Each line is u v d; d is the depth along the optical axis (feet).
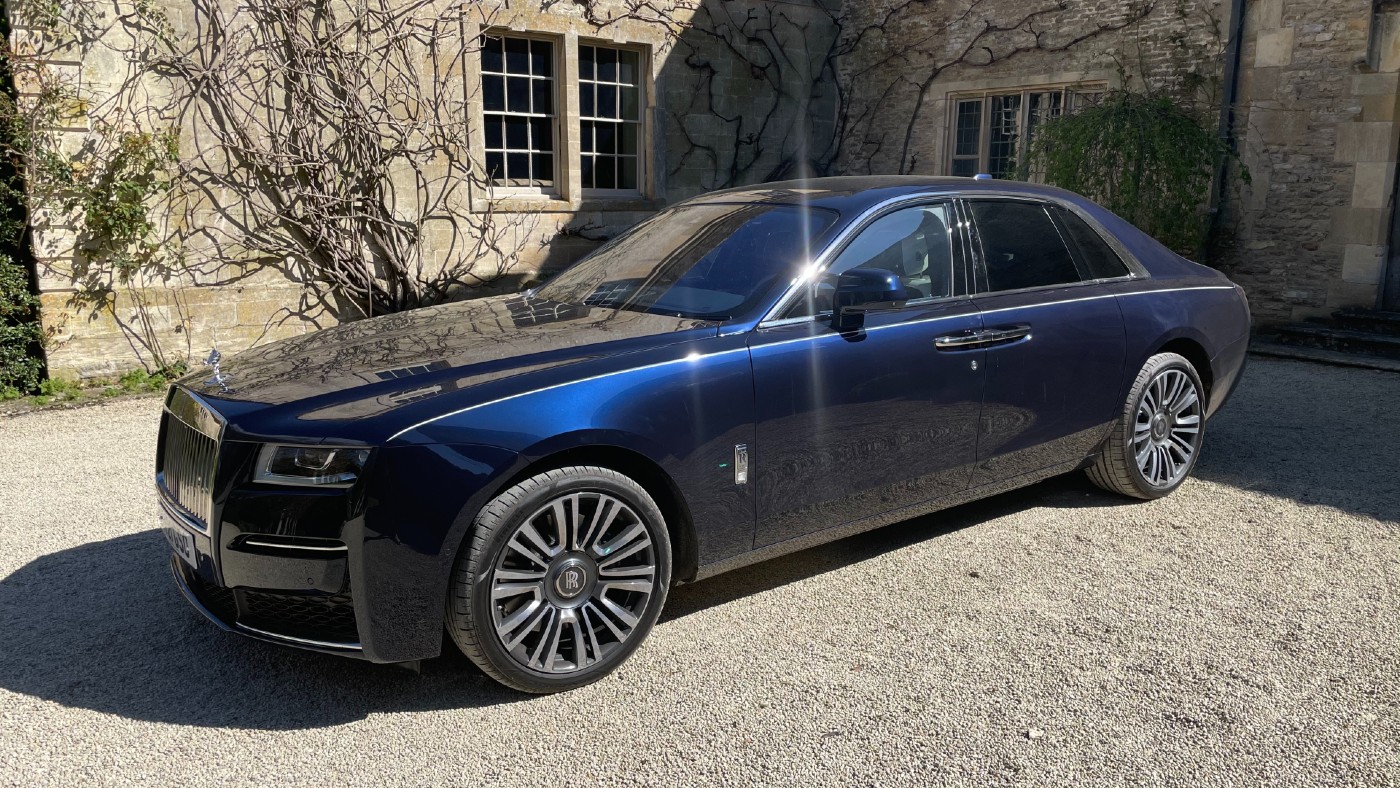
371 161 31.07
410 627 9.20
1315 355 28.04
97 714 9.62
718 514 10.84
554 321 11.75
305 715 9.62
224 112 28.12
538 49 35.06
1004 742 9.02
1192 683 10.05
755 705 9.73
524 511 9.43
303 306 30.60
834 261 11.94
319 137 30.09
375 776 8.59
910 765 8.68
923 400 12.32
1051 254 14.34
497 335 11.25
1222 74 31.07
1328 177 29.43
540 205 35.04
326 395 9.60
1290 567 13.02
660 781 8.49
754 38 40.27
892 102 41.47
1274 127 30.37
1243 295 16.96
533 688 9.85
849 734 9.19
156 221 27.37
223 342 29.09
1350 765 8.61
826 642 11.05
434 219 32.78
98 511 15.93
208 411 9.71
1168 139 29.30
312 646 9.32
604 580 10.18
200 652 10.96
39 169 24.94
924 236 12.92
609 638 10.48
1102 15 34.04
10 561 13.71
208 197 28.30
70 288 26.07
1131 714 9.47
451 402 9.36
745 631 11.35
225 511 9.20
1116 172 30.27
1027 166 33.30
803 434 11.32
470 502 9.13
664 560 10.49
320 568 9.04
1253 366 27.40
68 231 25.88
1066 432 14.15
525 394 9.60
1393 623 11.35
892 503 12.50
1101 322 14.24
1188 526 14.61
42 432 21.61
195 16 27.37
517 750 8.98
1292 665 10.40
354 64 30.30
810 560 13.51
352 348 11.19
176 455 10.46
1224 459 18.12
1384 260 28.81
